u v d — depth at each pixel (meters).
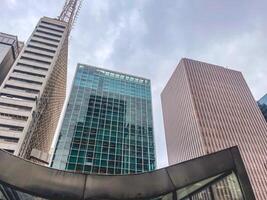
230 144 98.12
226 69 141.75
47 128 99.06
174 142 126.19
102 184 9.92
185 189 10.70
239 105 120.31
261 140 104.88
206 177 10.75
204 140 96.75
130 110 89.50
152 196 10.05
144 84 104.62
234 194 10.48
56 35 92.62
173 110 135.12
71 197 9.28
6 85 68.25
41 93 70.44
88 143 70.31
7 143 55.06
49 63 79.94
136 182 10.32
